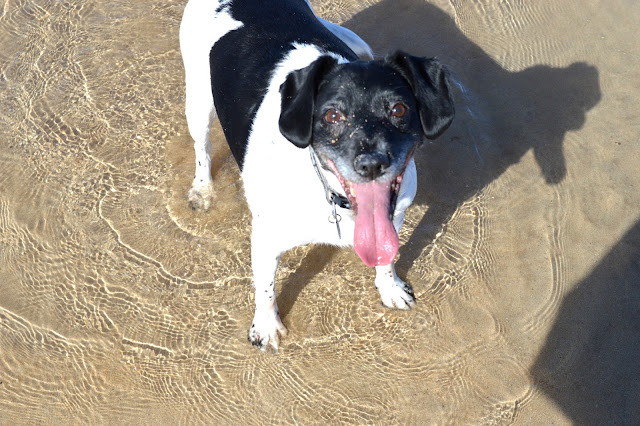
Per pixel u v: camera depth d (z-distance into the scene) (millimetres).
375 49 1460
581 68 1415
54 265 1233
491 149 1329
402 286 1201
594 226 1244
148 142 1350
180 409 1121
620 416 1099
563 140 1329
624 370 1128
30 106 1390
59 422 1113
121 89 1408
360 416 1113
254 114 1077
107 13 1515
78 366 1153
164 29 1489
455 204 1281
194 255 1242
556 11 1494
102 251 1245
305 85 962
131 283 1219
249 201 1099
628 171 1290
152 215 1279
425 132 985
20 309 1197
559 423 1101
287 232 1052
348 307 1199
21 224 1267
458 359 1152
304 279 1223
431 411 1115
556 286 1201
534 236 1245
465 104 1378
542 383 1128
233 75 1113
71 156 1332
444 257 1239
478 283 1213
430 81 982
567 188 1282
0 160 1327
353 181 957
